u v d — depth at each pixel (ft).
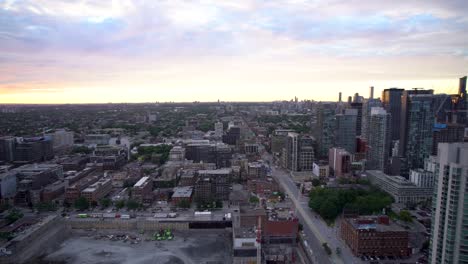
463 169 654.53
